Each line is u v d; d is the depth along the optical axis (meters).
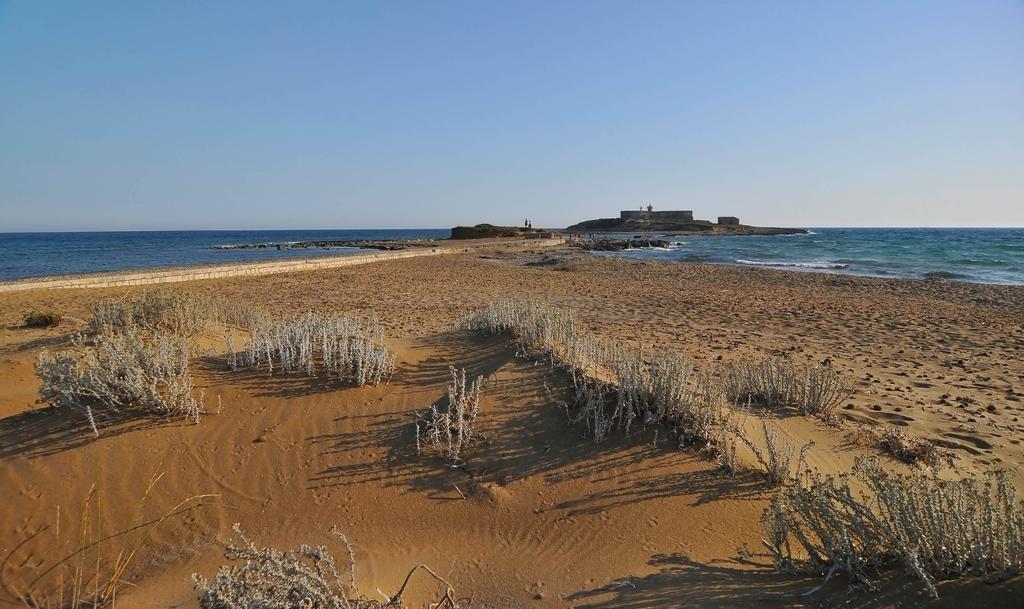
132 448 4.62
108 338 5.99
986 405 6.81
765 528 3.58
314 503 4.18
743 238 88.62
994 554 2.92
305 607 2.66
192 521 3.98
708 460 4.61
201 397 5.14
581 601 3.19
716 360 8.99
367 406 5.33
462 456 4.65
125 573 3.54
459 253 45.41
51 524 3.88
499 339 6.88
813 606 2.88
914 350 10.17
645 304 16.22
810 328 12.47
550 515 4.04
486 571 3.53
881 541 3.24
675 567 3.45
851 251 48.88
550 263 33.69
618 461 4.57
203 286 20.77
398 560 3.64
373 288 20.33
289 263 28.34
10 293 17.22
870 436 5.56
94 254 52.38
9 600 3.28
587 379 5.52
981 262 35.22
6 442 4.66
